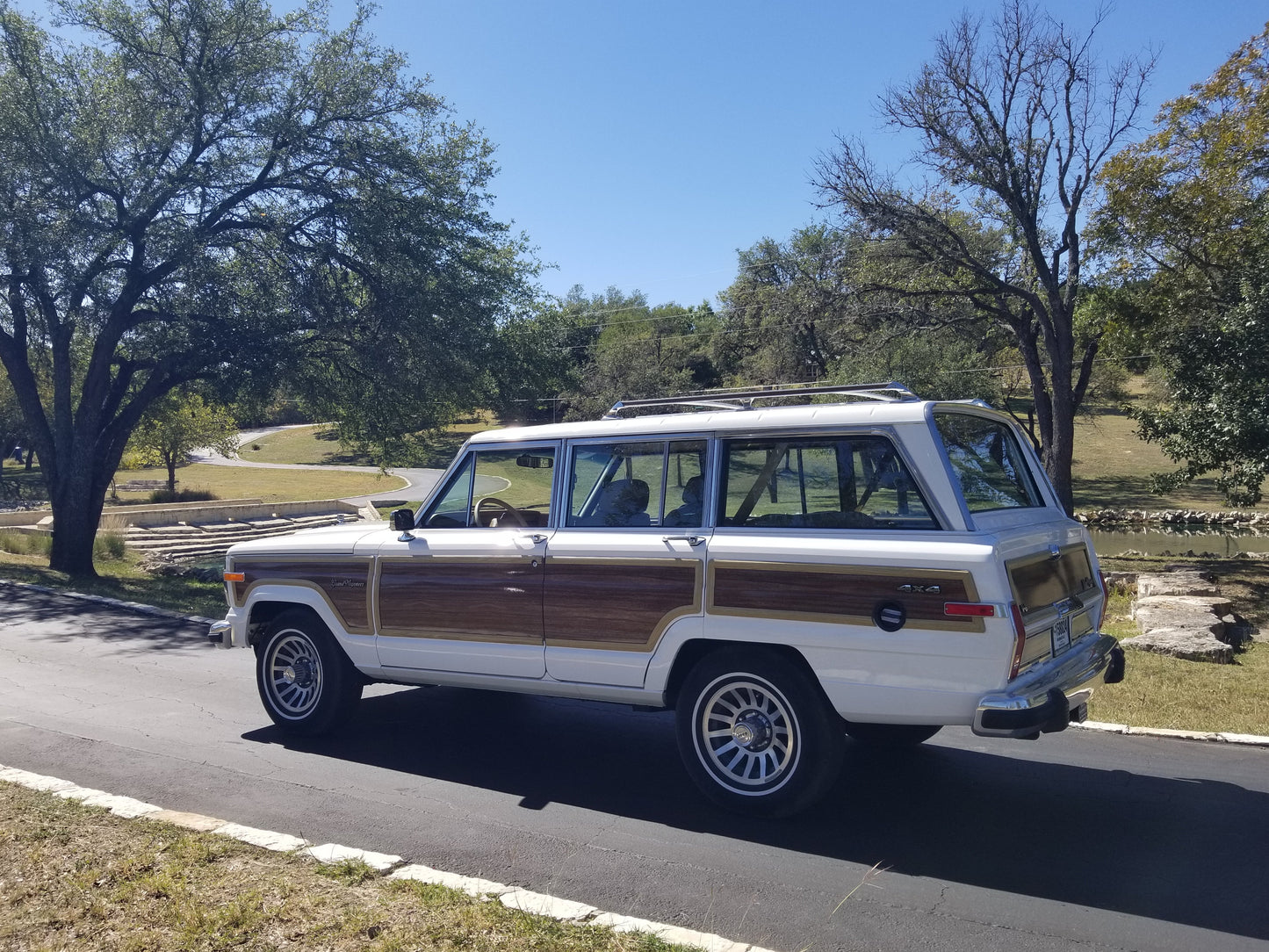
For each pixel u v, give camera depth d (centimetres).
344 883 390
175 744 630
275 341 1778
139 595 1476
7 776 527
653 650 519
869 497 478
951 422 503
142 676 859
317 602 640
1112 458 5194
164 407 2295
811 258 2727
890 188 2264
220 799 516
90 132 1656
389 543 618
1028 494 556
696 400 580
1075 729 673
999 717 423
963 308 2483
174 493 4644
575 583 544
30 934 348
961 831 480
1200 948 359
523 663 563
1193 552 2489
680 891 405
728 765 506
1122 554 2381
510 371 2050
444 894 381
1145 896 404
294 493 4947
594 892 403
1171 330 1802
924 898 400
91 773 562
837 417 490
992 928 373
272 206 1873
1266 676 836
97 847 424
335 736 655
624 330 8788
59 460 1858
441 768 582
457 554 588
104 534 2483
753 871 427
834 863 438
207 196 1781
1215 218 1858
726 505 518
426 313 1808
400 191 1867
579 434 576
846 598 465
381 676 627
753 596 489
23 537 2336
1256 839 470
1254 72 1944
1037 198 2209
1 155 1625
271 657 664
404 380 1833
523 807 511
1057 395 2247
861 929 372
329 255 1789
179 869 400
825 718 477
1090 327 2261
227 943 340
